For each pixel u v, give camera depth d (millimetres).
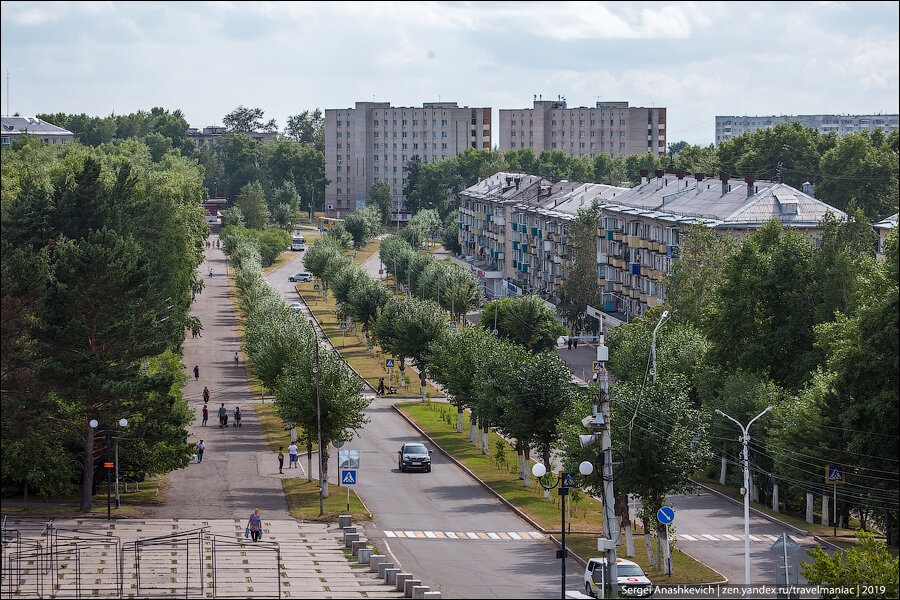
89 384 62719
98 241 69812
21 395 62219
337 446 74312
